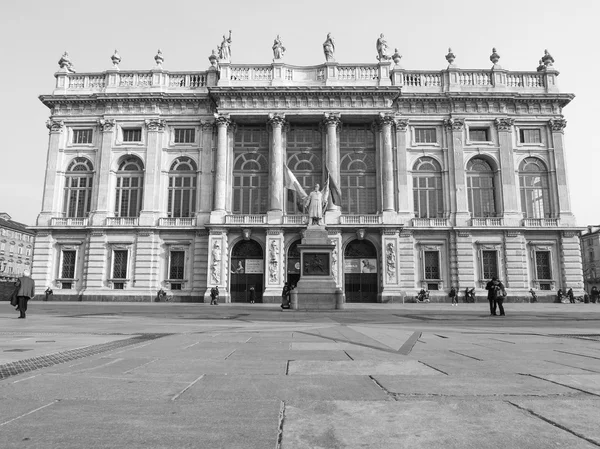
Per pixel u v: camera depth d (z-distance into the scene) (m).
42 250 45.59
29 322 15.52
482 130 48.00
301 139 47.50
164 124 47.44
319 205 27.39
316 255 26.33
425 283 44.62
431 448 3.16
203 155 46.66
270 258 43.03
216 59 49.03
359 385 5.20
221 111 45.69
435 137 47.56
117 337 10.60
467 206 45.81
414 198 46.66
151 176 46.12
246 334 11.47
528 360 7.10
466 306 35.62
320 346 8.95
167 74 48.56
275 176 44.69
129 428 3.58
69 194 47.12
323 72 47.06
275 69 46.66
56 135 47.53
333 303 25.86
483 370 6.17
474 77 48.41
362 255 44.97
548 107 47.66
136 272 44.56
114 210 46.50
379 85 45.53
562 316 21.34
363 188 46.69
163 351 8.16
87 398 4.52
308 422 3.74
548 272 45.25
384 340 10.12
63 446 3.17
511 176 46.12
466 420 3.78
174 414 3.97
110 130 47.03
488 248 45.00
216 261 43.16
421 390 4.91
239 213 46.22
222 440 3.31
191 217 45.69
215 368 6.35
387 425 3.66
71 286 45.25
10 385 5.12
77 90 48.50
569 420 3.76
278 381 5.43
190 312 23.83
